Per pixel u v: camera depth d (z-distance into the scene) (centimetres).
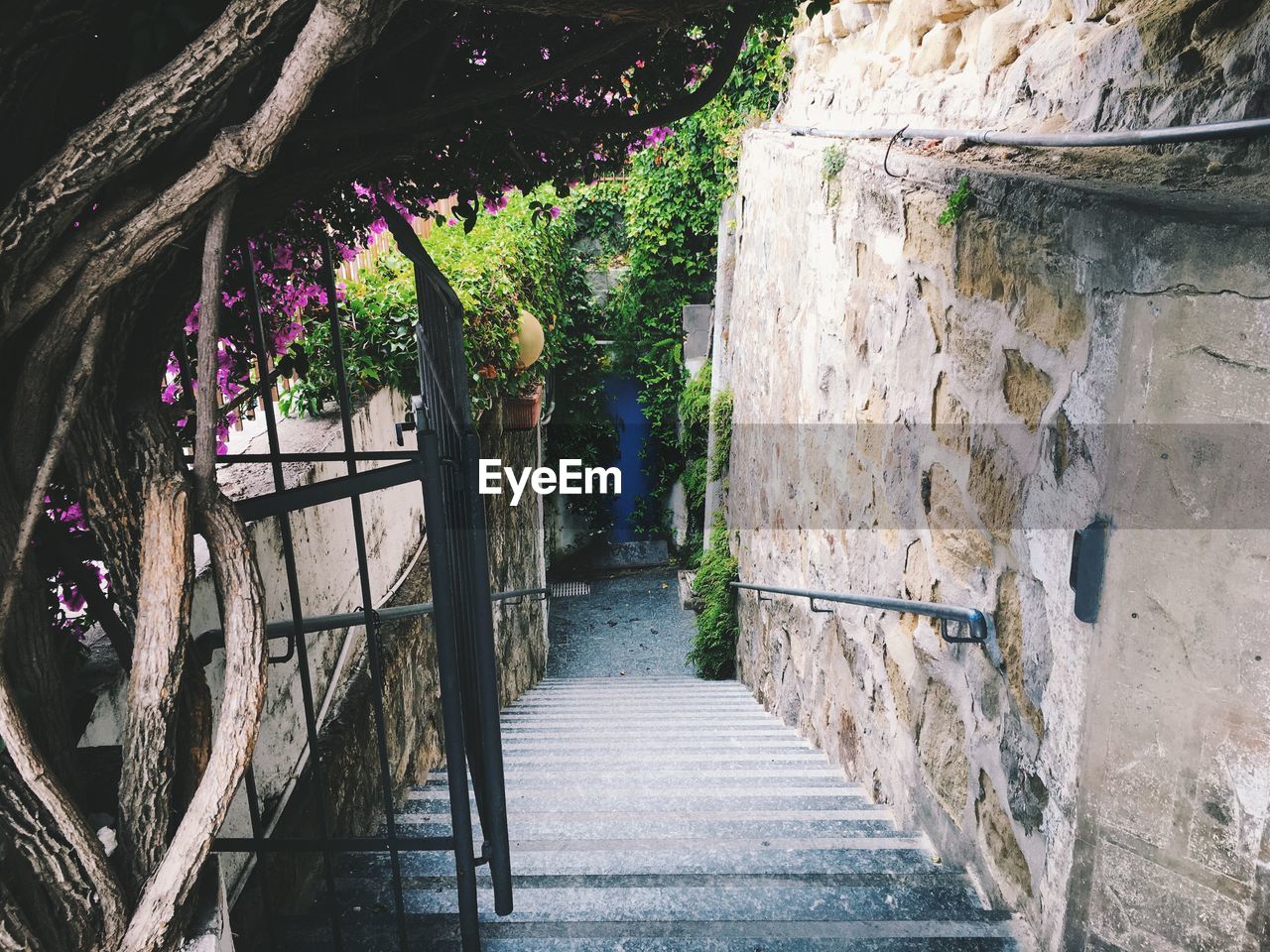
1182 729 141
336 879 220
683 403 964
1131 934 156
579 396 1054
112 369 122
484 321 496
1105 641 155
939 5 336
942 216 242
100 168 103
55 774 117
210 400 120
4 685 112
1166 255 138
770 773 352
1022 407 196
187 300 133
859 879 221
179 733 136
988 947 185
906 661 287
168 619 121
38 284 108
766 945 185
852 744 355
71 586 153
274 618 240
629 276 1021
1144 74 213
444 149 210
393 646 318
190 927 133
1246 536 127
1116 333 153
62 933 122
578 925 195
